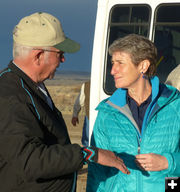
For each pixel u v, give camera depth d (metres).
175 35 6.53
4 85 2.42
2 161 2.37
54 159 2.26
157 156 2.76
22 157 2.24
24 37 2.46
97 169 3.04
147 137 2.87
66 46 2.53
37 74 2.53
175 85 3.43
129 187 2.90
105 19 6.86
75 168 2.33
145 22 6.67
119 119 2.94
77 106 7.57
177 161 2.79
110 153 2.46
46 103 2.58
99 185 3.05
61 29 2.56
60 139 2.60
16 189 2.40
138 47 2.79
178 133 2.88
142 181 2.88
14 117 2.29
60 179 2.53
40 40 2.45
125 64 2.83
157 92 2.85
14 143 2.26
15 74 2.47
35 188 2.41
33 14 2.59
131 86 2.91
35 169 2.24
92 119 6.87
